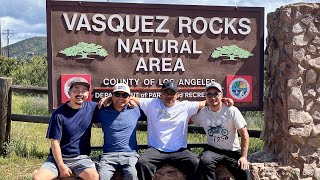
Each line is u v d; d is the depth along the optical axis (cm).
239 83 604
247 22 601
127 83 580
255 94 609
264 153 595
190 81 593
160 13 580
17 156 745
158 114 512
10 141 772
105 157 495
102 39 571
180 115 515
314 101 548
